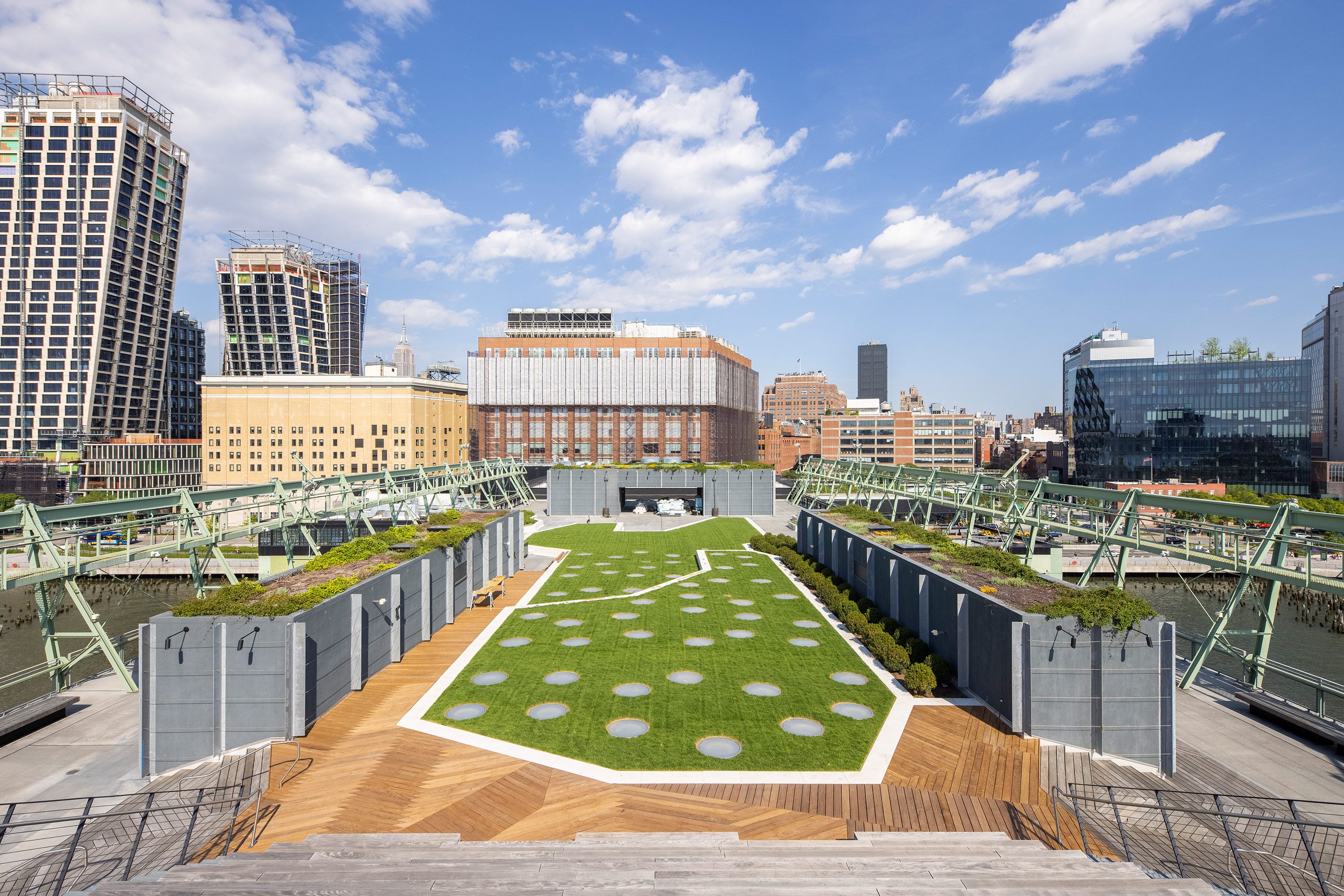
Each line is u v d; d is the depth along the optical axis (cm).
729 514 10012
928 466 16588
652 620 4162
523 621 4166
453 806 2034
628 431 15638
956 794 2128
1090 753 2444
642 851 1638
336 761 2342
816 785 2181
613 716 2727
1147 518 3941
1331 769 2530
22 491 11481
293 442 12594
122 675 3372
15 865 1828
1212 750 2691
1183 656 4769
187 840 1659
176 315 17738
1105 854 1755
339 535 6166
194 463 13512
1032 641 2506
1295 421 12888
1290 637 5216
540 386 15638
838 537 4962
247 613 2514
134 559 3644
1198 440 13350
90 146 13338
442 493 8044
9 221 13188
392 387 12644
